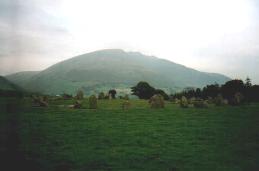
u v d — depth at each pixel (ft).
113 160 57.36
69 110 154.71
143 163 55.88
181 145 71.10
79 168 52.21
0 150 62.03
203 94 347.15
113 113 142.20
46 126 96.32
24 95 289.53
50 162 55.26
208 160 58.75
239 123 109.40
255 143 74.18
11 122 100.37
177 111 156.66
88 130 89.81
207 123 108.88
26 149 63.98
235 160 58.90
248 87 291.79
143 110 161.89
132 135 82.43
